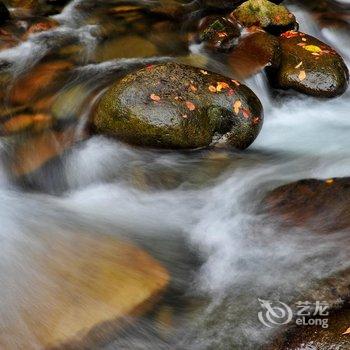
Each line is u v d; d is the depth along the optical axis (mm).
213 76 3236
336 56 3736
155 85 3139
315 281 2580
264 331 2408
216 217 2910
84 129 3254
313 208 2820
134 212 2941
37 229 2809
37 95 3389
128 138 3125
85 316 2461
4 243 2736
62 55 3682
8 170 3084
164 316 2541
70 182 3111
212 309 2561
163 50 3805
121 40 3861
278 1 4520
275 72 3678
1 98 3357
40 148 3160
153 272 2643
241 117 3180
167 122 3078
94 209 2951
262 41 3762
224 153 3164
